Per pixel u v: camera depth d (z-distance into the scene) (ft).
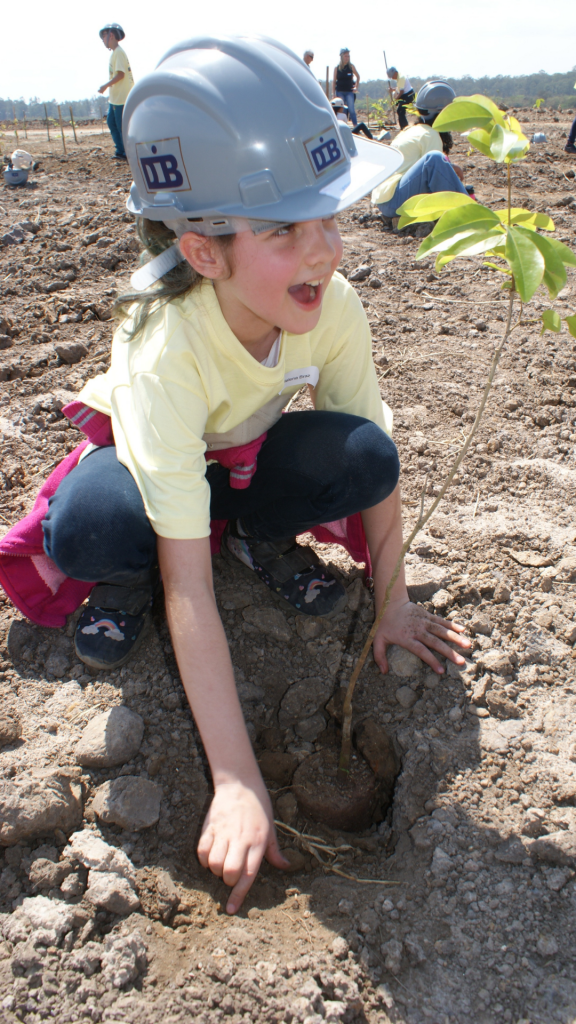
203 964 4.07
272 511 5.78
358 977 4.11
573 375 10.21
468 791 5.00
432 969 4.14
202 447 4.60
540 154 29.14
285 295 4.23
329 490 5.38
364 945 4.25
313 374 5.42
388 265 14.71
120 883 4.33
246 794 4.19
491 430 8.87
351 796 5.29
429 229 17.25
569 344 11.18
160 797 4.91
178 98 3.94
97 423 5.44
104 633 5.59
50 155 33.42
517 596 6.40
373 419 5.79
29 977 3.93
